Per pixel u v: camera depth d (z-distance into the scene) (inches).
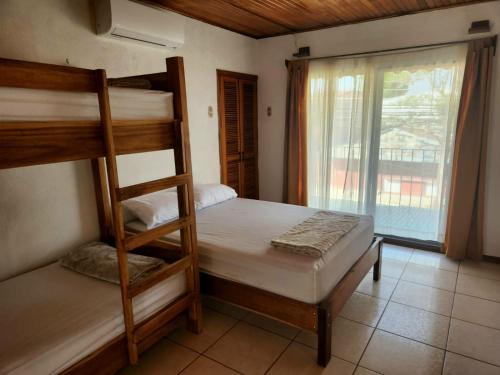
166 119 78.0
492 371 78.0
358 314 101.0
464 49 126.7
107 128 62.8
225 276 92.0
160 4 121.8
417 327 94.5
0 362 56.3
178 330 95.7
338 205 167.2
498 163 128.3
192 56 141.6
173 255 97.1
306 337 92.0
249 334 93.7
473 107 125.6
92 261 90.5
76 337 63.9
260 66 180.1
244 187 181.5
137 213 110.7
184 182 82.2
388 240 155.5
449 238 135.6
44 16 92.9
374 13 135.6
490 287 115.0
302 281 79.2
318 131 166.1
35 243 96.4
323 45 158.7
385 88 145.8
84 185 107.1
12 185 90.0
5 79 49.3
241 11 131.4
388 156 150.1
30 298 77.4
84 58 103.5
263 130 185.5
